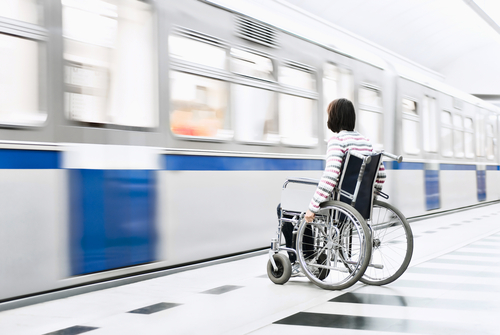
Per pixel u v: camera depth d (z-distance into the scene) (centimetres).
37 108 327
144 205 396
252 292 356
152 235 402
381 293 350
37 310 310
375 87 765
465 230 744
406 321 280
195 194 442
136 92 392
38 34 329
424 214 931
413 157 889
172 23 422
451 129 1084
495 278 400
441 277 405
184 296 345
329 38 653
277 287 372
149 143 400
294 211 386
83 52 355
